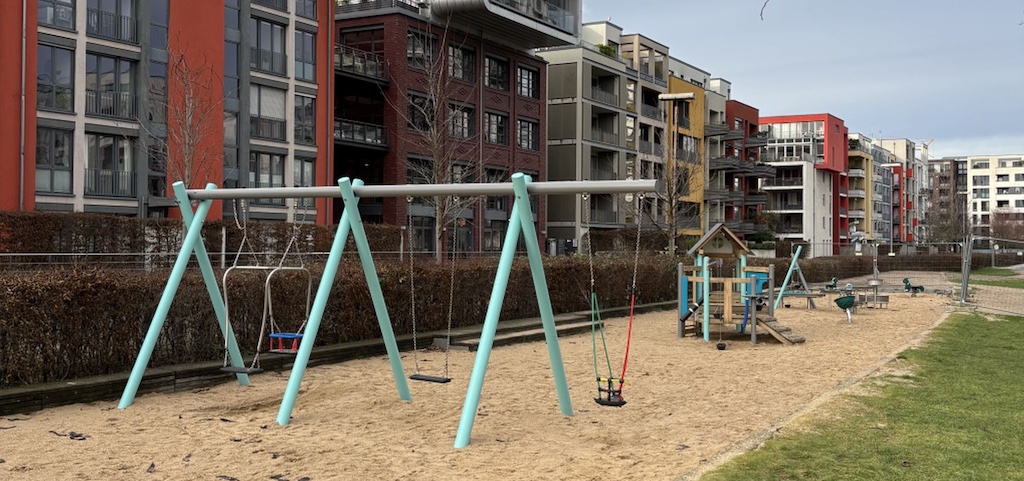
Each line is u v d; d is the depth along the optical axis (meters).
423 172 39.50
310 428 8.24
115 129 29.12
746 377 11.80
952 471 6.23
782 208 89.94
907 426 7.83
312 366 12.46
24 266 21.08
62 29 27.50
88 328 9.86
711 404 9.65
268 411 9.23
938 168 168.25
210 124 32.03
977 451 6.84
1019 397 9.47
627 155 59.62
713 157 71.12
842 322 20.84
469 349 14.59
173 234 26.70
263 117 35.25
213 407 9.30
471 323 17.03
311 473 6.56
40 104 27.12
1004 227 129.00
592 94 55.59
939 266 56.66
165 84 30.64
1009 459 6.59
